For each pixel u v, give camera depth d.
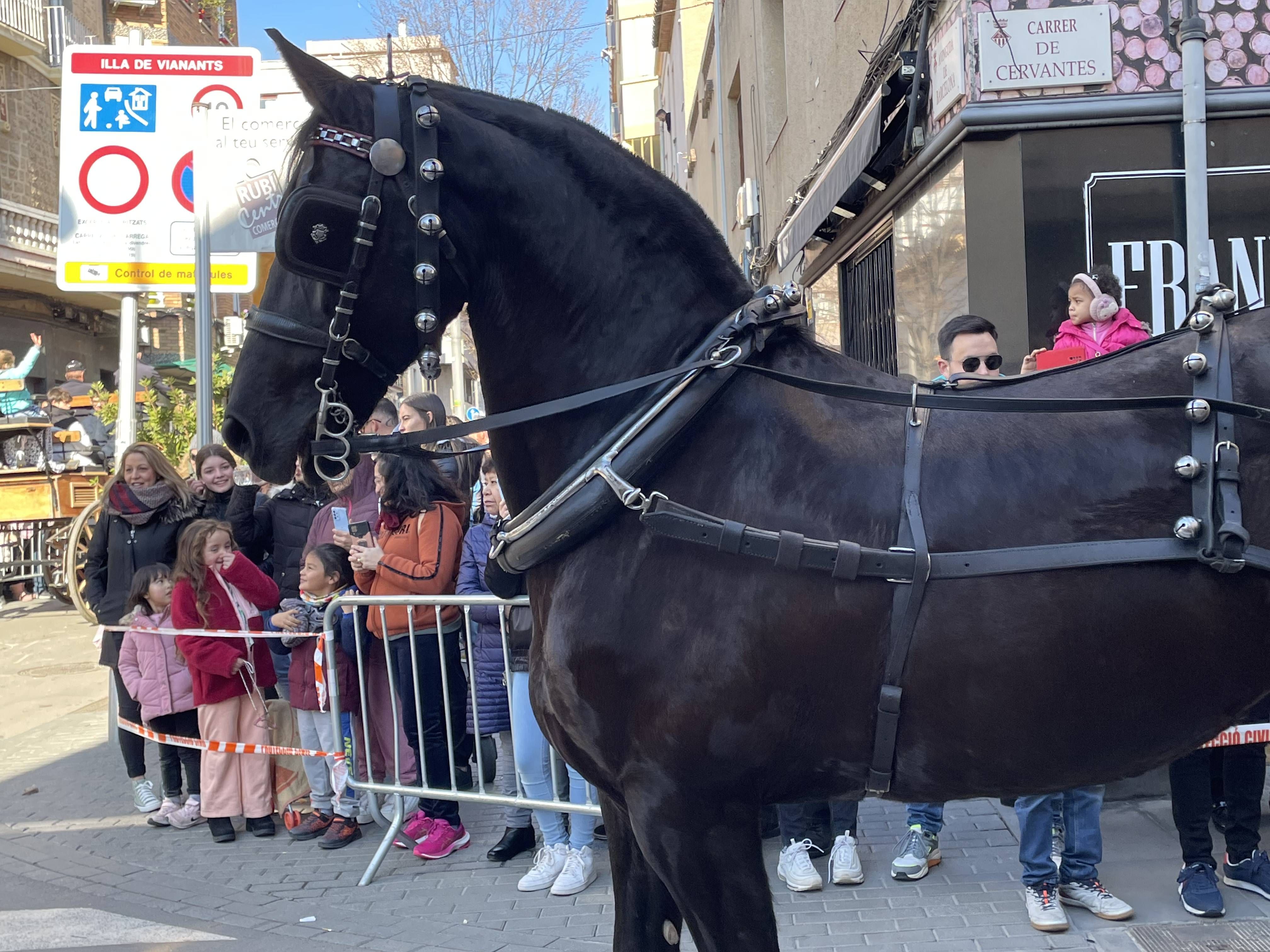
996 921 3.37
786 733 1.66
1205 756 3.29
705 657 1.64
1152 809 4.23
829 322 9.55
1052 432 1.66
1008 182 4.86
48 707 7.45
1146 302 4.85
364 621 4.50
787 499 1.68
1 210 15.71
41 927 3.69
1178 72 4.75
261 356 1.85
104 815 5.11
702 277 1.86
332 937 3.52
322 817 4.68
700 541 1.65
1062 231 4.86
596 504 1.73
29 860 4.48
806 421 1.73
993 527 1.60
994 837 4.12
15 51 17.47
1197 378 1.62
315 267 1.76
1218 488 1.55
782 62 12.02
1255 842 3.44
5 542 11.66
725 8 14.90
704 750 1.66
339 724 4.18
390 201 1.77
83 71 7.11
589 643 1.73
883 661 1.62
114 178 7.14
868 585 1.61
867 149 5.79
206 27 24.22
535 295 1.87
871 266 7.96
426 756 4.28
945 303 5.29
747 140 13.75
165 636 4.86
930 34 5.36
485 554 4.28
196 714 4.89
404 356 1.84
